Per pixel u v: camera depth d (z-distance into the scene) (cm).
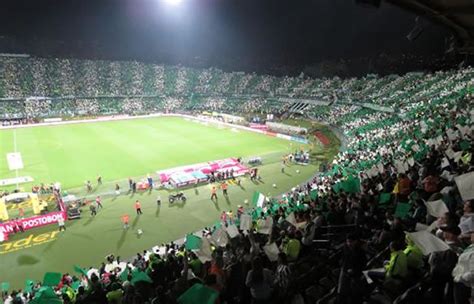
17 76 12506
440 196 1310
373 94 9256
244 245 1591
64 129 9206
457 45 2417
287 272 1045
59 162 6194
